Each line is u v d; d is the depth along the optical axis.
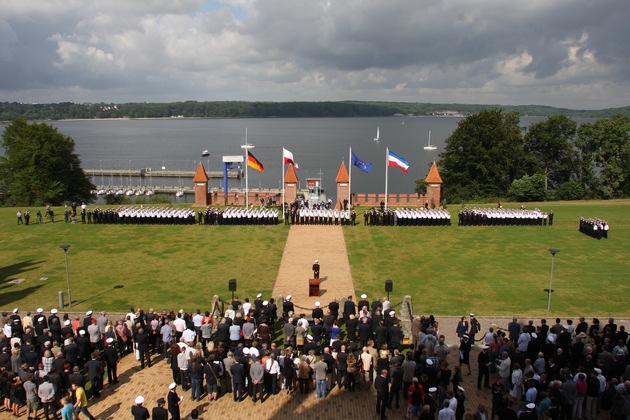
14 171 90.06
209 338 29.27
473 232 54.16
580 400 21.89
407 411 21.95
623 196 93.19
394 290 40.25
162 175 182.62
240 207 63.28
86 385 25.80
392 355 26.42
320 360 24.73
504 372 23.73
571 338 27.14
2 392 23.58
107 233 54.00
